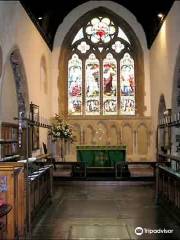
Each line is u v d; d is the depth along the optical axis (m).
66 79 17.77
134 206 8.98
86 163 14.08
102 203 9.39
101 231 6.64
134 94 17.81
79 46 18.06
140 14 17.20
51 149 16.45
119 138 16.94
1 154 9.87
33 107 12.77
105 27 18.09
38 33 14.23
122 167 13.97
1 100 9.61
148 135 16.98
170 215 7.88
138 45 17.70
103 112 17.75
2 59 9.38
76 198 10.16
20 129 7.24
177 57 11.24
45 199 8.88
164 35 13.46
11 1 10.09
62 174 14.76
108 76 17.92
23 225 6.26
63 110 17.55
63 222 7.34
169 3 12.14
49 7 14.37
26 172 6.50
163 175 8.81
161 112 14.80
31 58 12.88
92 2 17.77
